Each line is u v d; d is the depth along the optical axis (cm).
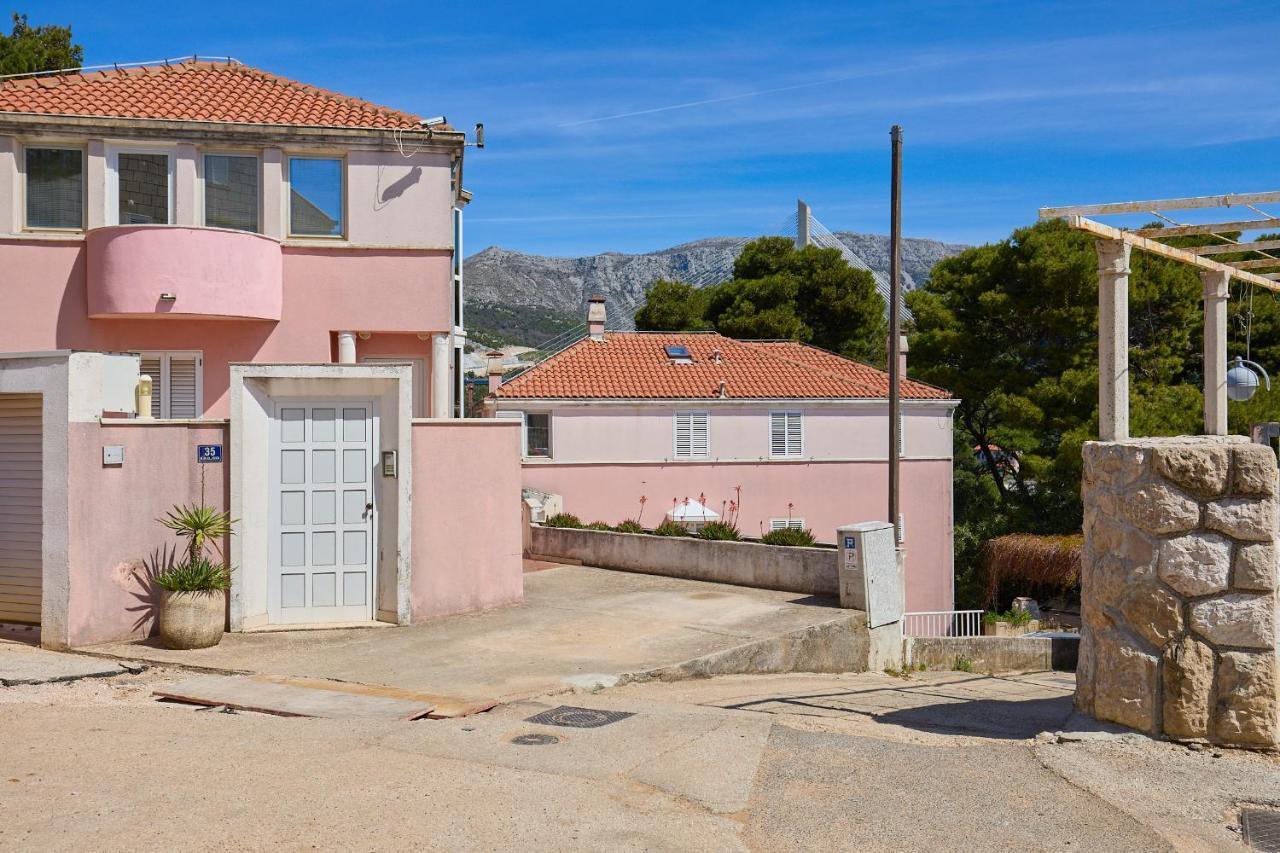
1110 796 647
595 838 566
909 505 3606
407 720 858
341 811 598
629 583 1808
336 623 1321
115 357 1211
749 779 677
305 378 1290
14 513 1230
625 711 895
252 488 1284
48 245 1730
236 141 1780
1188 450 736
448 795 631
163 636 1168
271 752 734
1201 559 732
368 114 1906
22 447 1223
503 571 1502
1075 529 3788
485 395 3659
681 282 6016
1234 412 2920
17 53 3306
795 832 586
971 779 682
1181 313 3731
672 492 3438
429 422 1385
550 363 3600
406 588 1334
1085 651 802
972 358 4197
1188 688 736
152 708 903
